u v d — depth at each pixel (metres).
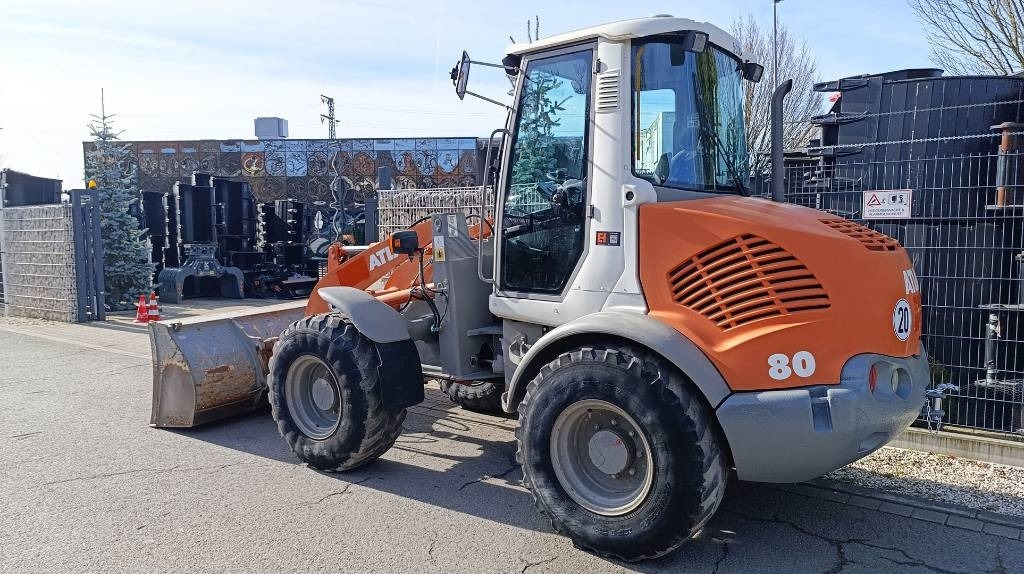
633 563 3.50
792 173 6.47
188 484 4.50
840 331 3.14
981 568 3.45
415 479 4.61
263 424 5.83
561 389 3.55
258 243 18.64
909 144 5.58
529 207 4.11
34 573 3.37
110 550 3.60
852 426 3.10
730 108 4.32
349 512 4.09
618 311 3.63
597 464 3.60
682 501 3.25
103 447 5.23
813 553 3.61
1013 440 4.79
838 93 6.70
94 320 12.34
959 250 5.34
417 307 5.08
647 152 3.75
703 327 3.38
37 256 12.55
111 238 14.19
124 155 15.16
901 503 4.20
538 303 4.04
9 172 13.48
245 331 5.91
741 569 3.44
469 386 5.87
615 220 3.67
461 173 32.09
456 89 4.09
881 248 3.49
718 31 4.11
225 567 3.43
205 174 16.95
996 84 5.40
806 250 3.22
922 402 3.54
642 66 3.72
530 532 3.85
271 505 4.18
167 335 5.52
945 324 5.38
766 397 3.15
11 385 7.25
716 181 4.12
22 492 4.36
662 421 3.26
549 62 4.01
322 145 32.66
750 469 3.25
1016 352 5.09
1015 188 5.08
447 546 3.67
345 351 4.45
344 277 5.89
